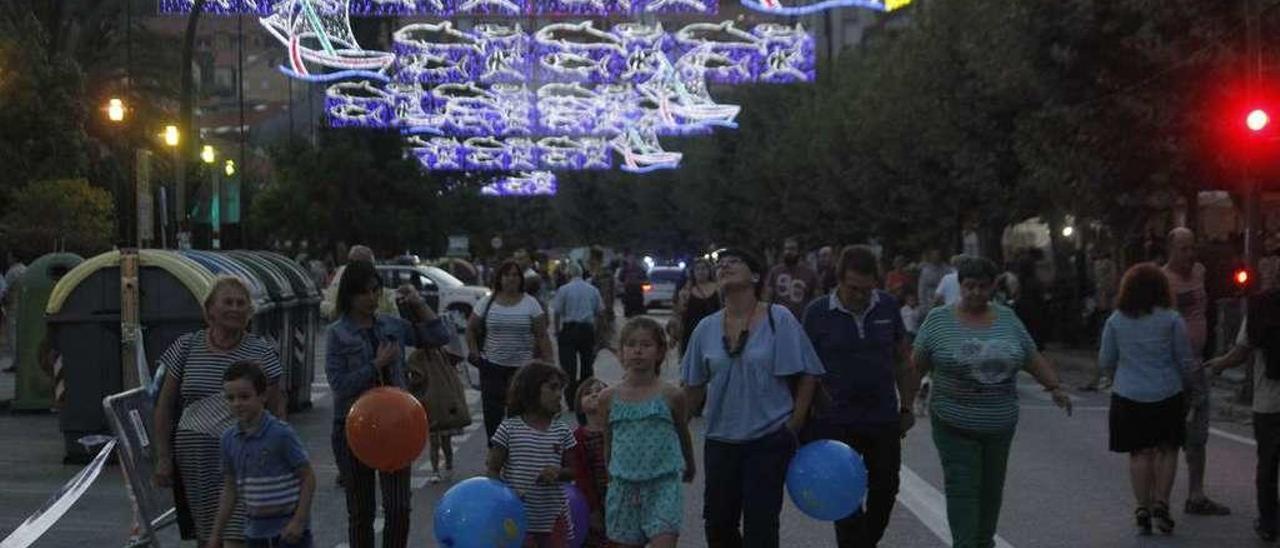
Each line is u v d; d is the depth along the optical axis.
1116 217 34.28
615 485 8.79
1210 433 19.09
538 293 18.81
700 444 17.98
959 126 41.38
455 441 18.81
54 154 45.00
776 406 9.11
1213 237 40.06
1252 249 22.88
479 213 87.88
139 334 14.93
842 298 10.17
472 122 63.25
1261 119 21.80
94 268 16.48
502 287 15.03
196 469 9.46
